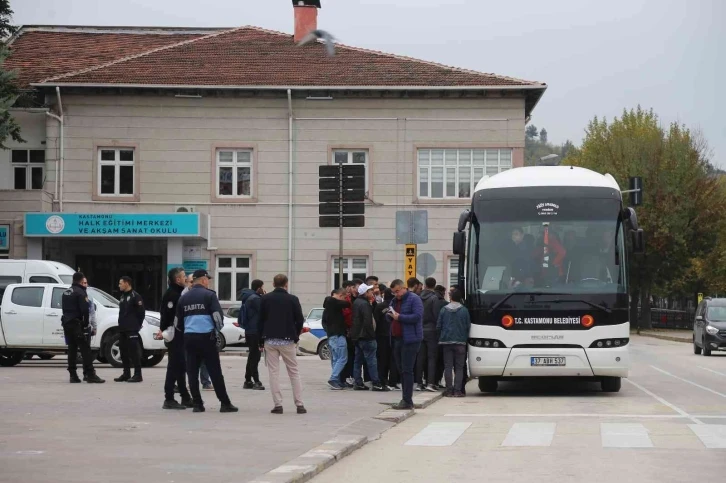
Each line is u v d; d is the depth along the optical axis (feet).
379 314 69.92
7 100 117.80
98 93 144.66
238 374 86.02
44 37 166.20
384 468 35.65
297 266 145.59
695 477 33.37
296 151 146.00
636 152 234.58
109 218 136.56
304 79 145.38
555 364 65.46
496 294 66.44
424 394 67.00
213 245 145.18
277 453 37.14
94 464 34.06
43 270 99.60
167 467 33.55
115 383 71.77
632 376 90.84
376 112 145.79
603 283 66.08
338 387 69.72
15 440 40.22
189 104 145.69
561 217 67.46
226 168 146.51
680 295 278.26
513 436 45.11
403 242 84.69
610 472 34.45
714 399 65.62
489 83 144.46
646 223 230.27
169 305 54.60
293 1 155.53
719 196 236.22
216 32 169.58
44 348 89.97
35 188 146.92
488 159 145.59
